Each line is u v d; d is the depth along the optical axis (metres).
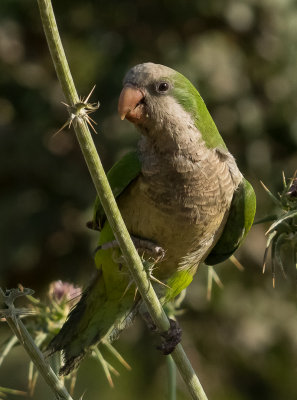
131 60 12.43
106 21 12.79
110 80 12.24
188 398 11.45
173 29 12.67
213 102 12.31
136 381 12.01
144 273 5.12
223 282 12.41
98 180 4.68
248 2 12.47
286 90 12.60
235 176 6.63
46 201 12.45
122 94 6.27
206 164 6.36
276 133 12.62
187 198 6.34
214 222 6.56
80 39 12.89
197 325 12.45
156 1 12.68
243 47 12.73
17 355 12.07
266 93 12.62
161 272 6.67
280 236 5.96
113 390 11.95
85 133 4.48
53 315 6.90
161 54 12.48
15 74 13.02
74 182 12.41
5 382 11.56
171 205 6.33
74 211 12.42
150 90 6.26
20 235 12.19
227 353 12.48
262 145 12.45
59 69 4.25
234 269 12.41
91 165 4.60
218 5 12.39
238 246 7.02
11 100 12.97
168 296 6.76
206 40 12.59
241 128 12.38
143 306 6.61
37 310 6.90
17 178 12.59
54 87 13.02
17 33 13.17
